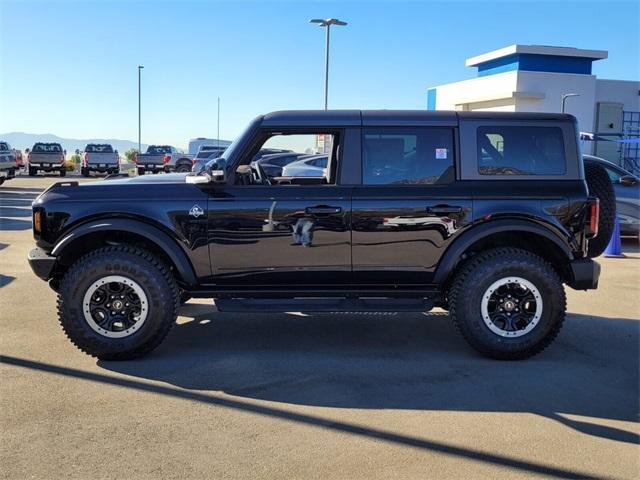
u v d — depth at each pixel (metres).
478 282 5.04
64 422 3.86
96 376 4.66
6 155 28.84
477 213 5.03
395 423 3.93
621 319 6.53
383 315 6.61
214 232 4.98
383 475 3.29
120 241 5.27
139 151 44.94
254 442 3.64
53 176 35.22
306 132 5.09
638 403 4.31
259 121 5.09
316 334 5.87
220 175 4.85
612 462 3.48
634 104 27.09
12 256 9.55
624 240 12.34
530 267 5.01
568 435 3.80
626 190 11.25
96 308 4.94
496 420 4.00
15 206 17.58
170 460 3.41
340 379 4.68
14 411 4.01
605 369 4.99
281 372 4.82
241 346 5.46
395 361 5.12
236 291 5.13
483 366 5.02
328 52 27.45
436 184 5.08
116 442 3.61
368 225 5.00
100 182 5.22
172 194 4.99
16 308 6.51
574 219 5.09
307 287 5.15
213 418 3.96
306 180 6.04
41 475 3.23
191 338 5.68
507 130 5.14
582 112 25.42
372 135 5.08
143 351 5.00
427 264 5.09
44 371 4.74
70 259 5.26
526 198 5.05
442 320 6.43
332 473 3.30
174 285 5.05
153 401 4.21
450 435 3.77
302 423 3.90
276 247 5.02
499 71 27.67
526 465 3.43
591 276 5.14
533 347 5.10
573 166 5.17
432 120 5.10
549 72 24.94
